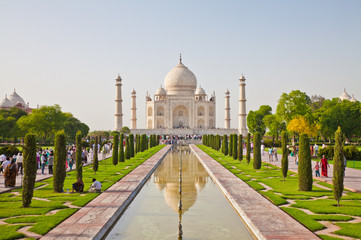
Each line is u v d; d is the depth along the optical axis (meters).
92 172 43.88
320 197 27.64
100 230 19.02
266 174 41.12
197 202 28.36
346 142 122.62
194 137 137.88
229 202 28.27
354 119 108.00
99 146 82.50
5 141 132.88
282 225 19.67
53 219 20.69
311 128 89.31
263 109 148.62
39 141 126.94
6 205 24.70
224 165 51.59
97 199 26.78
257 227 19.31
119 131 137.12
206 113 157.62
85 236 17.84
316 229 18.92
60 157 30.23
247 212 22.62
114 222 22.05
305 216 21.41
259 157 46.53
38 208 23.64
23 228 19.22
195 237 19.44
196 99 172.50
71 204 24.88
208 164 52.94
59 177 30.00
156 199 29.58
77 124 125.12
